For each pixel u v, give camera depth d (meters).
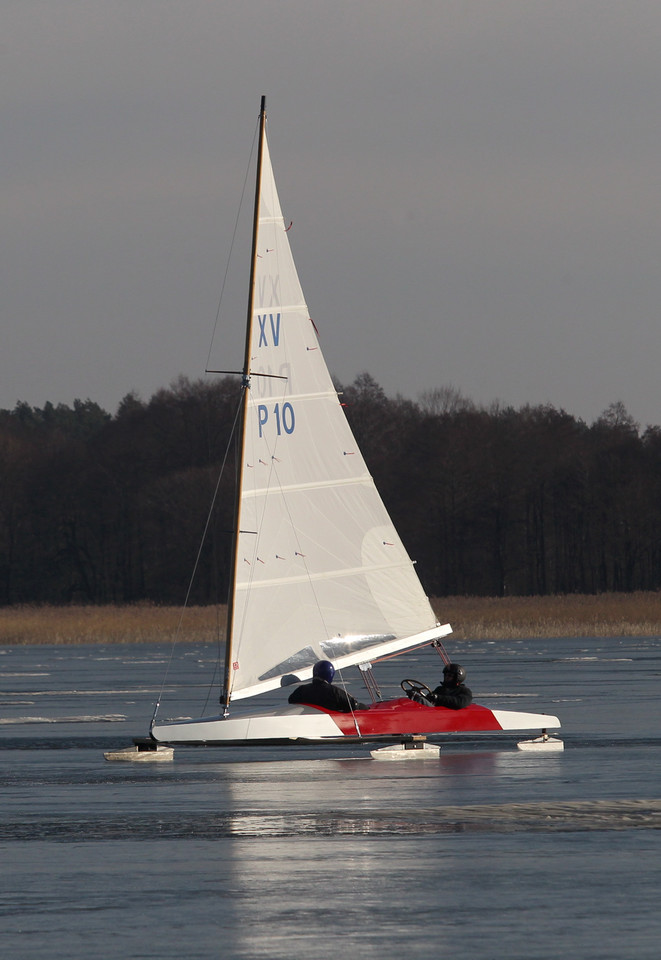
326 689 107.88
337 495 114.12
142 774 97.38
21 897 57.75
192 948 49.75
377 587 114.31
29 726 134.75
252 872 61.78
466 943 50.16
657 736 119.00
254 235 114.50
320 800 82.44
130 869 62.88
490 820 74.44
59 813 79.44
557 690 166.38
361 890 58.09
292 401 113.94
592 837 69.56
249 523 112.00
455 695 109.00
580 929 51.97
